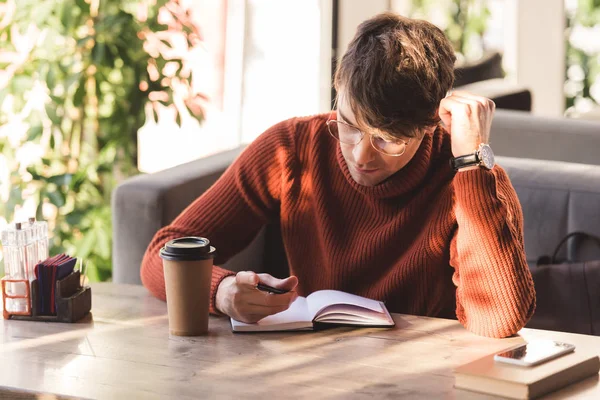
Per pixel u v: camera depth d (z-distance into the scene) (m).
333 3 4.54
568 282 2.16
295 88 4.28
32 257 1.63
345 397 1.23
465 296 1.61
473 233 1.62
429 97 1.60
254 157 1.98
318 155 1.94
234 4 4.14
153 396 1.24
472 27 5.12
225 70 4.18
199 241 1.55
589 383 1.29
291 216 1.95
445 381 1.30
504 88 4.57
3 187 3.45
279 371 1.34
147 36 3.57
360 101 1.58
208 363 1.38
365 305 1.61
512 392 1.22
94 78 3.30
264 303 1.54
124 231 2.33
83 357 1.41
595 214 2.24
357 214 1.89
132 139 3.51
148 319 1.62
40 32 3.32
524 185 2.32
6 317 1.62
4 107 3.47
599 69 5.35
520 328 1.56
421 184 1.84
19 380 1.31
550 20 5.30
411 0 4.86
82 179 3.29
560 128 2.99
